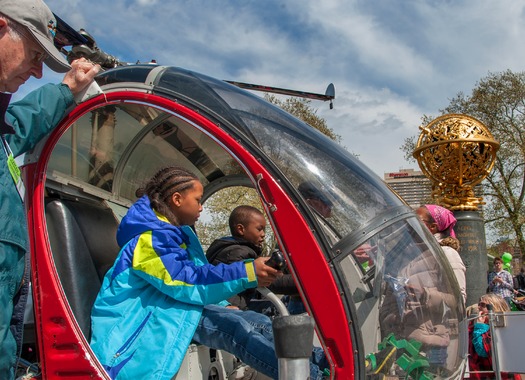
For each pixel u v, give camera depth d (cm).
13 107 228
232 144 239
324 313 214
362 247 228
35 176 263
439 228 496
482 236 792
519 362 304
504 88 2222
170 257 236
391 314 230
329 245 221
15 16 191
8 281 173
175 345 232
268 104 265
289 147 242
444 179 805
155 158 341
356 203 237
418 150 816
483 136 781
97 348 238
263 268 224
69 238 267
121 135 306
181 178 259
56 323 247
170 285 234
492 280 930
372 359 221
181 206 259
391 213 244
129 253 243
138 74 265
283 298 371
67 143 279
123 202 346
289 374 169
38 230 256
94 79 272
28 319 289
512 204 2220
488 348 352
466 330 263
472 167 791
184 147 335
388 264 234
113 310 241
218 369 294
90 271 273
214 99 251
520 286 1148
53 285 249
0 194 172
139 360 230
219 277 230
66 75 256
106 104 262
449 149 785
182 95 253
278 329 171
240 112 248
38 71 212
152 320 238
